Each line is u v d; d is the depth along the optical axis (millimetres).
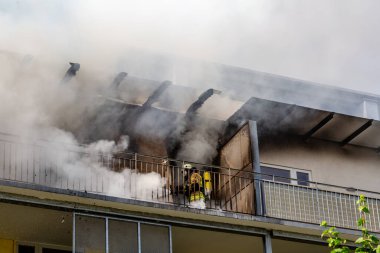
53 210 22359
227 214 23547
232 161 25578
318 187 27281
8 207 22156
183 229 23500
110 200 22516
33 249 23641
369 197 25266
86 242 22172
